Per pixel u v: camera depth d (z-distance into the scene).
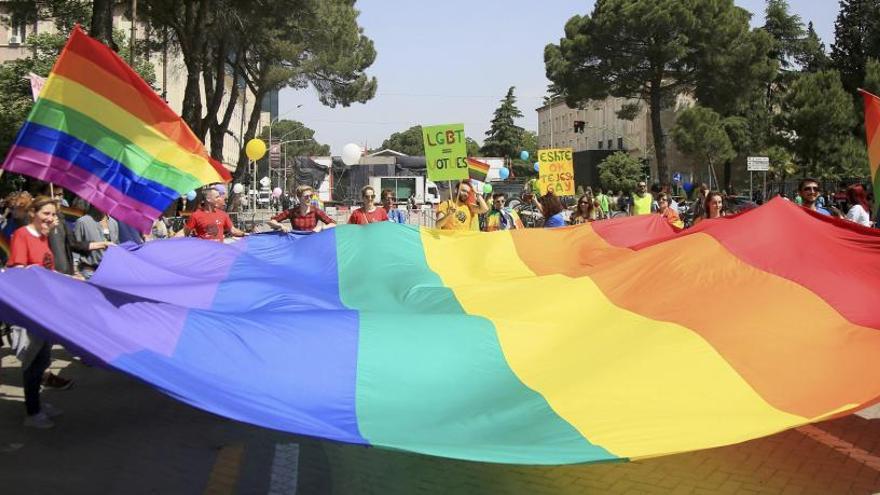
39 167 6.47
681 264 6.30
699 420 4.21
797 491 5.04
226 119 32.28
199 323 4.59
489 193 22.28
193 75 25.42
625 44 44.06
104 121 6.64
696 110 43.56
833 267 6.22
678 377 4.80
